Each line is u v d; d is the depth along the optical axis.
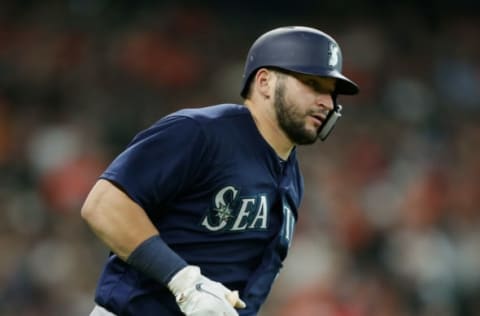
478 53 73.81
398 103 66.44
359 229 51.59
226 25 72.56
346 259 48.81
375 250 50.53
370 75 68.88
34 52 66.81
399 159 59.22
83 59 66.56
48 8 69.94
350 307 45.44
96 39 68.12
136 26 69.38
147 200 15.03
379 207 53.62
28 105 62.16
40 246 48.09
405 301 47.16
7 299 45.56
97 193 14.95
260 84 15.94
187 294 14.46
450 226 52.50
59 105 62.62
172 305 15.36
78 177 53.28
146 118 62.12
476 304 48.25
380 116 64.81
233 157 15.45
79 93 63.59
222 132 15.45
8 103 62.09
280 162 16.19
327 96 15.85
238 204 15.52
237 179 15.44
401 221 52.31
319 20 74.88
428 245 49.09
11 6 69.62
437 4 76.88
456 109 68.12
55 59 66.25
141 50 67.00
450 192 55.94
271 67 15.78
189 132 15.23
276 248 16.16
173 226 15.48
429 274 47.94
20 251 47.91
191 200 15.44
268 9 74.31
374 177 57.16
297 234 48.66
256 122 15.95
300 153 58.22
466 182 58.12
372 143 60.38
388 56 71.00
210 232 15.50
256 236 15.83
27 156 57.00
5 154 57.41
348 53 70.75
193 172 15.25
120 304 15.35
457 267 49.62
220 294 14.43
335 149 59.50
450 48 73.50
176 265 14.65
